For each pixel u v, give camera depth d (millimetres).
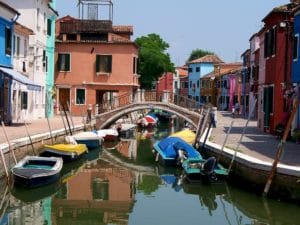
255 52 40062
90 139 27844
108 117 35719
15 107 29875
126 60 42406
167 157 22453
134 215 14133
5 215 13766
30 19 33406
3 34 26312
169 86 87375
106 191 17453
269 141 22719
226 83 69125
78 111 42438
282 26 24266
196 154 21703
